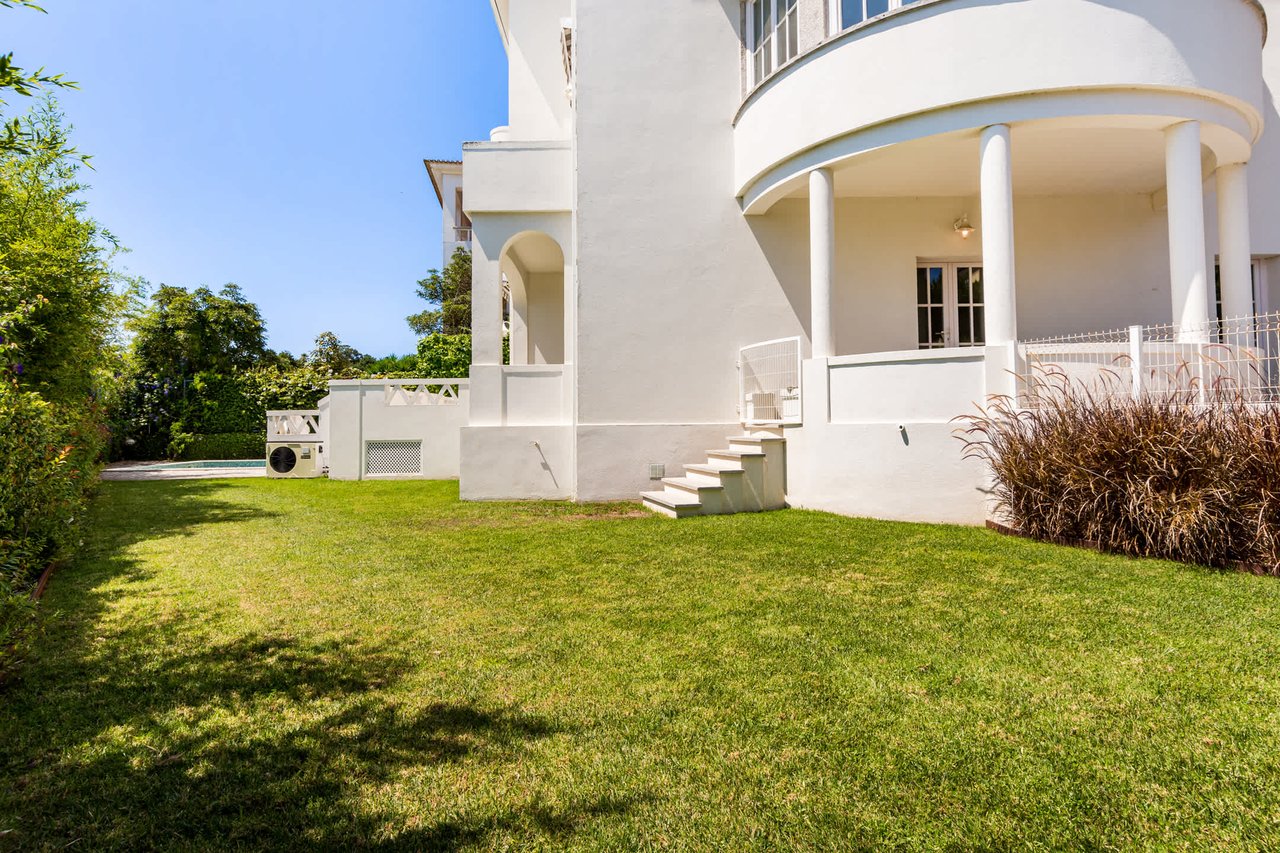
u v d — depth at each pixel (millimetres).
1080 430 5605
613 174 9531
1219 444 4863
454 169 25625
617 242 9492
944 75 6910
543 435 9852
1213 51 6715
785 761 2252
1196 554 4758
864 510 7312
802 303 9695
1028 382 6484
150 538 6590
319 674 3082
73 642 3535
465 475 9734
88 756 2365
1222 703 2598
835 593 4273
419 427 13281
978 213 9867
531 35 13008
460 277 25047
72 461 7047
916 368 7012
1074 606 3859
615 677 2984
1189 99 6719
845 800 2029
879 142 7395
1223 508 4703
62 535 5027
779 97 8289
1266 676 2828
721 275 9586
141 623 3848
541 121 12953
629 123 9578
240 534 6812
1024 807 1977
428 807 2039
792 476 8172
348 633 3646
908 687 2818
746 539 6133
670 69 9641
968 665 3039
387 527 7215
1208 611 3697
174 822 1984
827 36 8008
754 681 2910
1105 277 9891
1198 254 6703
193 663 3230
